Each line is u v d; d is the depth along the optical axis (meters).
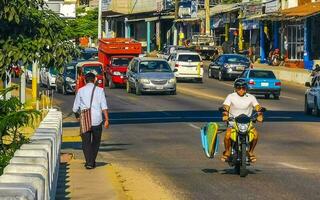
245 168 20.20
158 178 20.33
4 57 19.08
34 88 37.41
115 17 143.62
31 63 19.41
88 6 140.00
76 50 20.52
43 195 7.99
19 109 16.08
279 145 28.03
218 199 16.97
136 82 56.59
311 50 80.00
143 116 40.38
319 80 41.44
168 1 123.75
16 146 15.38
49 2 31.50
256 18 85.69
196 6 118.06
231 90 61.41
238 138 20.33
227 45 97.19
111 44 67.75
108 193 17.11
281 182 19.44
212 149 21.06
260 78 53.84
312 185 18.94
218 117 39.50
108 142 29.47
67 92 59.56
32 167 8.45
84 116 21.23
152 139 30.33
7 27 19.30
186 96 55.09
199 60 70.62
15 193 6.66
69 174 20.28
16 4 18.48
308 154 25.45
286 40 85.94
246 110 20.77
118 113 42.25
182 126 35.28
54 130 14.69
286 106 47.91
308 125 35.50
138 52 68.31
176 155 25.41
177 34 124.00
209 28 103.38
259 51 95.69
